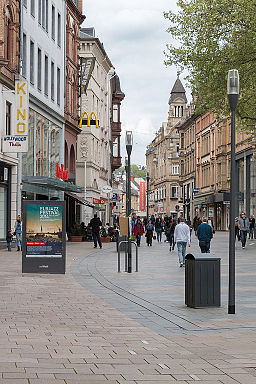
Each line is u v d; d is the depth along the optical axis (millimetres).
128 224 20641
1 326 10031
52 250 19516
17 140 32625
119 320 10930
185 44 35562
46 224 19453
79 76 54750
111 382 6695
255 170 57812
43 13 42500
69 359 7715
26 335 9258
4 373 6902
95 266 23047
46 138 43281
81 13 55781
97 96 68438
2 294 14289
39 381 6609
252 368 7348
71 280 17859
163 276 19234
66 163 51125
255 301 13422
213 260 12547
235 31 34188
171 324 10562
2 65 31516
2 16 32125
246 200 61094
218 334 9602
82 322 10633
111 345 8664
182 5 35594
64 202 19422
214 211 80812
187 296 12672
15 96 32812
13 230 34781
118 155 87875
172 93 134000
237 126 38969
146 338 9250
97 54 67812
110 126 83562
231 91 12219
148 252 32188
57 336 9250
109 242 44219
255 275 19422
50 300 13445
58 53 46875
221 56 35125
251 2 33500
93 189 63125
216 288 12562
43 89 42094
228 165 73625
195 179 94750
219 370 7270
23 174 36906
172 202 132875
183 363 7609
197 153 93562
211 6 35062
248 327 10211
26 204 19406
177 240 22969
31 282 17062
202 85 36125
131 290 15539
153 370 7254
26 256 19469
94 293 14906
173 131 132250
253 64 34656
